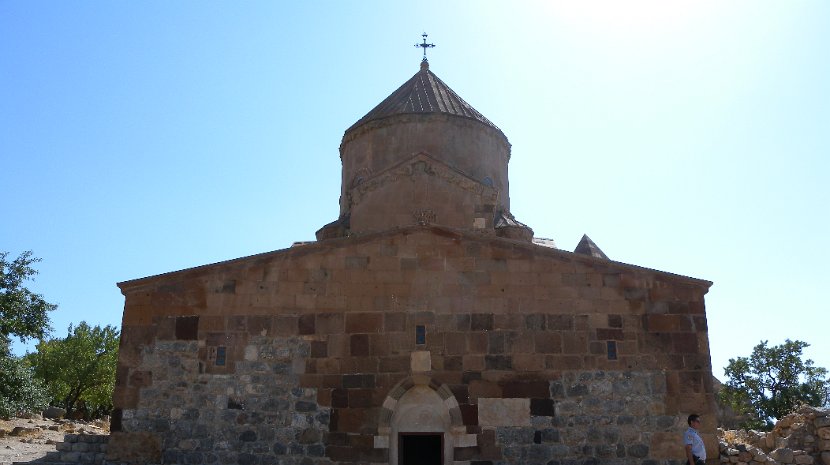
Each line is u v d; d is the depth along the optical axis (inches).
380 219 818.8
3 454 711.1
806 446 670.5
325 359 613.6
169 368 611.5
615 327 622.2
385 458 586.6
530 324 621.6
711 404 603.2
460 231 645.9
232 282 633.6
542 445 590.9
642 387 606.9
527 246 641.0
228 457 590.6
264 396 604.7
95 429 1171.9
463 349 614.5
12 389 1190.3
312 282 633.6
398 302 627.5
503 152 1006.4
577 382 607.2
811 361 1699.1
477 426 595.5
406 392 611.5
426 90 1018.1
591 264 640.4
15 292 1170.6
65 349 1862.7
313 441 594.2
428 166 832.3
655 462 586.9
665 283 635.5
